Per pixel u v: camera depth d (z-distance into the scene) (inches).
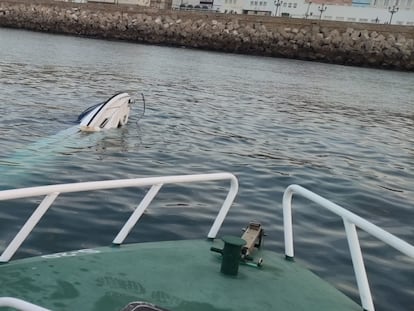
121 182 143.9
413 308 193.5
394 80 1768.0
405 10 3248.0
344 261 229.9
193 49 2642.7
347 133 625.3
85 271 150.9
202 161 401.1
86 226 239.1
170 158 400.8
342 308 145.4
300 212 294.0
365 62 2402.8
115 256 162.9
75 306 132.3
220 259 167.0
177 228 250.1
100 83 871.1
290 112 765.3
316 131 615.5
